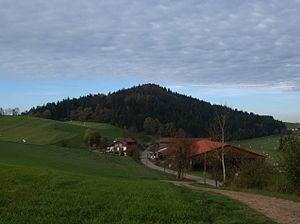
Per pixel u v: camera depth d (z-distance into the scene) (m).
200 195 21.78
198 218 14.88
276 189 30.78
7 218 13.98
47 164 49.94
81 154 78.88
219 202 19.44
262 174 35.62
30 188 19.88
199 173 82.62
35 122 156.50
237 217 15.75
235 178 38.72
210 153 68.12
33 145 83.00
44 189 19.83
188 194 21.50
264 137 167.00
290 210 19.25
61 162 57.22
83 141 133.62
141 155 130.62
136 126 187.25
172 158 77.25
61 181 22.67
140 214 14.89
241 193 27.56
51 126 150.00
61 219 14.02
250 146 132.25
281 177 33.84
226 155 64.88
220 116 58.78
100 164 65.50
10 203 16.36
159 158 115.44
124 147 133.25
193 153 85.94
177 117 187.50
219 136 60.38
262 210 18.73
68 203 16.64
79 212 15.08
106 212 15.16
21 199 17.17
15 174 23.73
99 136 132.25
